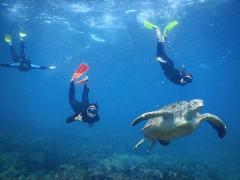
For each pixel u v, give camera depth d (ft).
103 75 256.73
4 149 71.92
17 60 48.93
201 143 124.57
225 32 99.09
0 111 280.92
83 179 46.60
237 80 239.30
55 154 66.69
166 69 30.30
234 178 60.59
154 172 49.88
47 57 175.42
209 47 123.75
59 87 403.13
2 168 52.54
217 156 91.04
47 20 101.81
